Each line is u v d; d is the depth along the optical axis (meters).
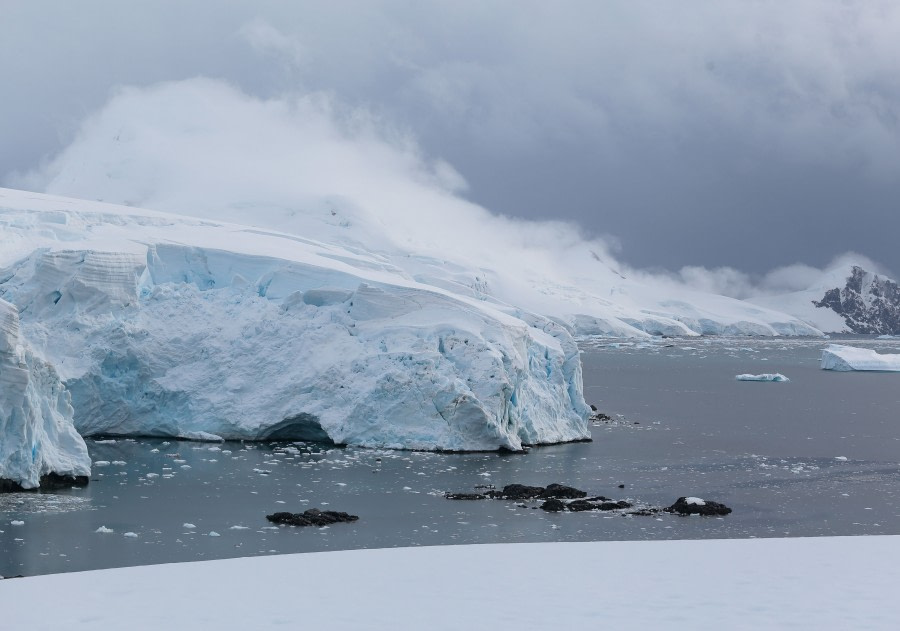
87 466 41.03
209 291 57.88
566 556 23.50
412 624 16.45
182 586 19.94
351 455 49.16
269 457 48.09
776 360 179.62
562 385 58.59
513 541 33.31
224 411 52.75
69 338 52.84
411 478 44.09
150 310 55.44
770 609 17.09
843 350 153.75
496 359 52.44
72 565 29.42
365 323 55.75
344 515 36.28
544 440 56.19
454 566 22.12
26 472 38.75
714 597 18.11
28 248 61.12
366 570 21.78
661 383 115.31
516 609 17.38
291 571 21.78
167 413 53.09
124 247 57.22
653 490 43.50
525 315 63.75
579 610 17.25
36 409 38.94
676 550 24.11
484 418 51.25
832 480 46.84
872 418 76.94
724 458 53.03
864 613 16.80
